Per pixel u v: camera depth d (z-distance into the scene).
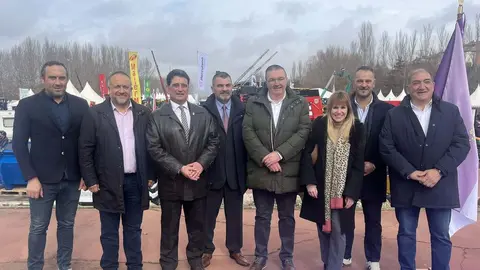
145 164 3.63
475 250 4.52
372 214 3.93
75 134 3.63
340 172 3.51
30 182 3.45
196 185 3.72
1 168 7.02
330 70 50.91
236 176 4.17
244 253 4.57
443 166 3.26
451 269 4.02
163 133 3.57
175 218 3.79
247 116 3.95
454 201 3.35
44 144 3.50
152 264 4.22
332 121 3.59
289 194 3.90
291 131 3.81
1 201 6.59
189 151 3.63
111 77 3.52
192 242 3.90
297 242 4.85
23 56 53.59
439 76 4.03
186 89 3.67
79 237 4.97
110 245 3.66
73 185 3.73
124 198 3.65
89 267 4.12
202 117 3.74
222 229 5.35
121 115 3.60
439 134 3.33
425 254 4.42
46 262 4.21
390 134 3.52
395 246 4.68
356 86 3.94
